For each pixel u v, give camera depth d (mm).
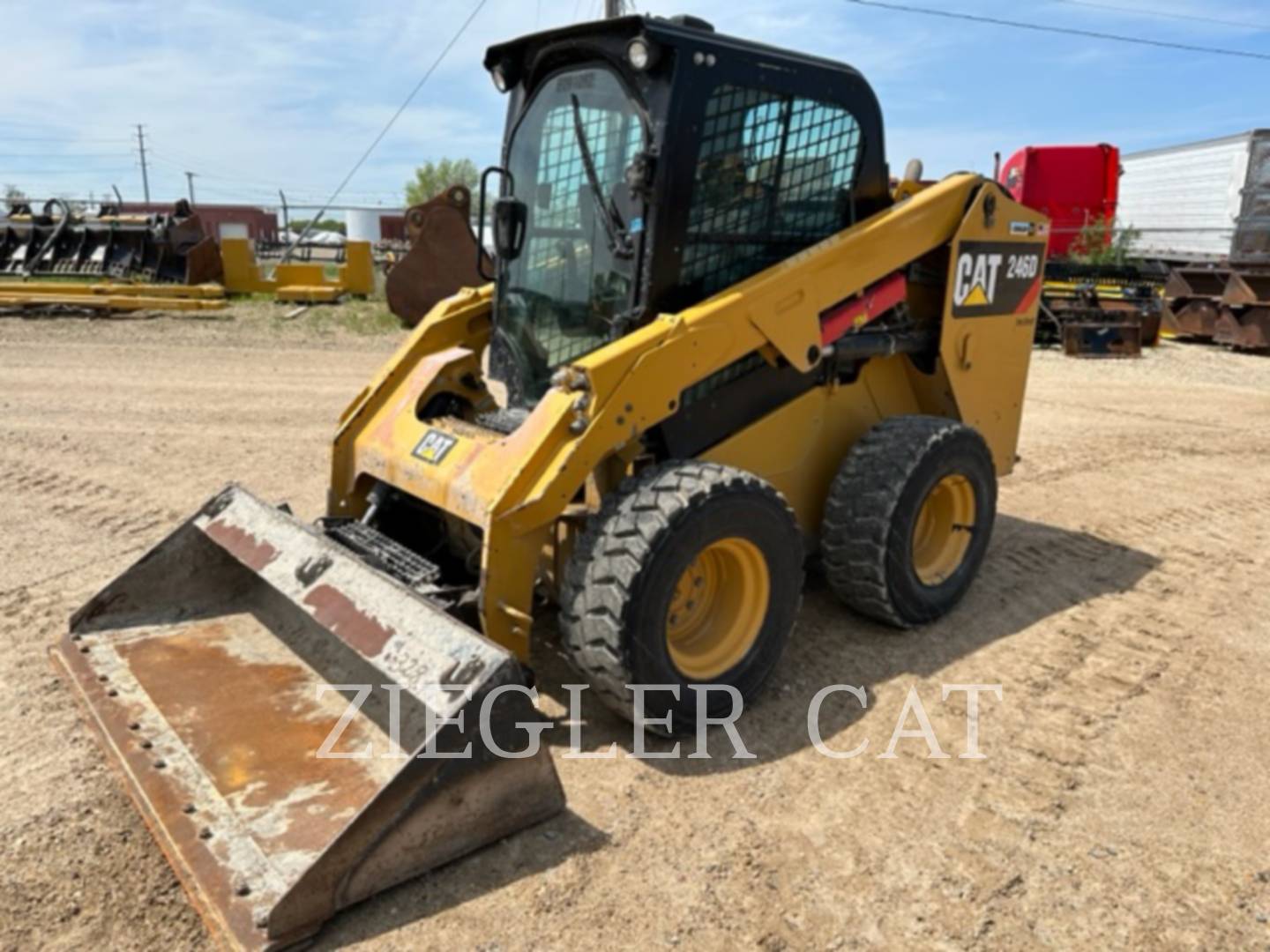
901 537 3982
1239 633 4395
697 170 3459
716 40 3412
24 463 6422
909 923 2543
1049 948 2469
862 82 3955
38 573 4598
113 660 3484
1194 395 10781
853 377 4328
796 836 2877
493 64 4070
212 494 5879
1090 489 6777
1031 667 3998
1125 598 4785
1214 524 6027
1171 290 15523
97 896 2543
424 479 3533
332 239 34219
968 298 4449
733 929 2502
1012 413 4941
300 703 3273
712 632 3494
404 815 2502
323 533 3545
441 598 3225
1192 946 2488
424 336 4316
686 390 3609
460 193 13273
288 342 12000
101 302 13219
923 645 4168
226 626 3799
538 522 3131
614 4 12688
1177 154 18844
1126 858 2822
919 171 4641
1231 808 3070
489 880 2635
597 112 3641
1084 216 17062
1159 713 3652
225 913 2350
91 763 3086
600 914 2533
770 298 3602
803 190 3879
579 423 3195
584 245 3750
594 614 3088
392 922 2473
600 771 3160
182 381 9375
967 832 2916
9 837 2732
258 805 2727
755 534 3350
